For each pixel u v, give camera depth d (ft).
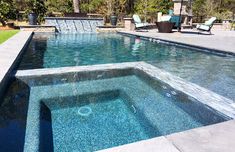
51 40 37.19
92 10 68.13
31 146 8.82
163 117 11.41
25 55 25.25
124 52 28.32
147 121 11.41
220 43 30.60
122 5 66.18
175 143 6.95
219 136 7.48
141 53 27.63
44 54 26.20
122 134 10.56
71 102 14.01
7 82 14.35
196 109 11.95
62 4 62.59
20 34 35.45
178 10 54.49
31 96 13.61
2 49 21.20
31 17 45.75
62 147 9.41
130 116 12.42
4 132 9.62
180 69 19.62
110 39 39.96
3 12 43.75
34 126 10.25
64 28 49.62
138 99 13.79
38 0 50.47
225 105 11.30
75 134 10.44
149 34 41.37
